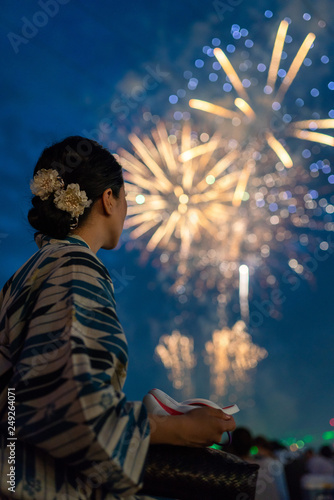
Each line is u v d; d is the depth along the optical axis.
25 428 0.90
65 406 0.88
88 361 0.91
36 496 0.90
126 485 0.90
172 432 1.01
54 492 0.92
